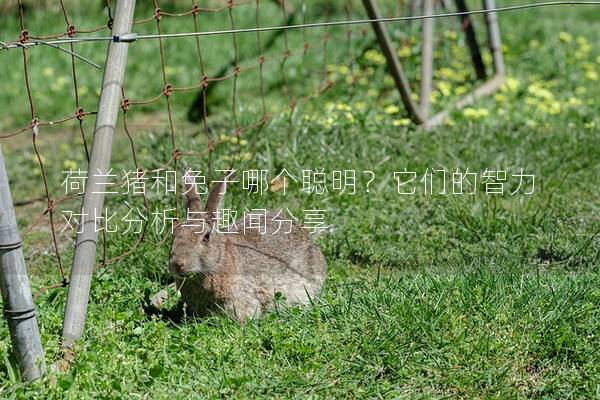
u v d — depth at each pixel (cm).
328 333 711
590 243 908
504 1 2297
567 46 1922
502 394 641
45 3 2061
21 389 615
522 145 1248
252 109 1294
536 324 711
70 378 625
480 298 740
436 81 1614
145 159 1193
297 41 1861
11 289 621
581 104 1491
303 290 826
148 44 1872
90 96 1680
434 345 687
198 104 1619
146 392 632
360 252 938
